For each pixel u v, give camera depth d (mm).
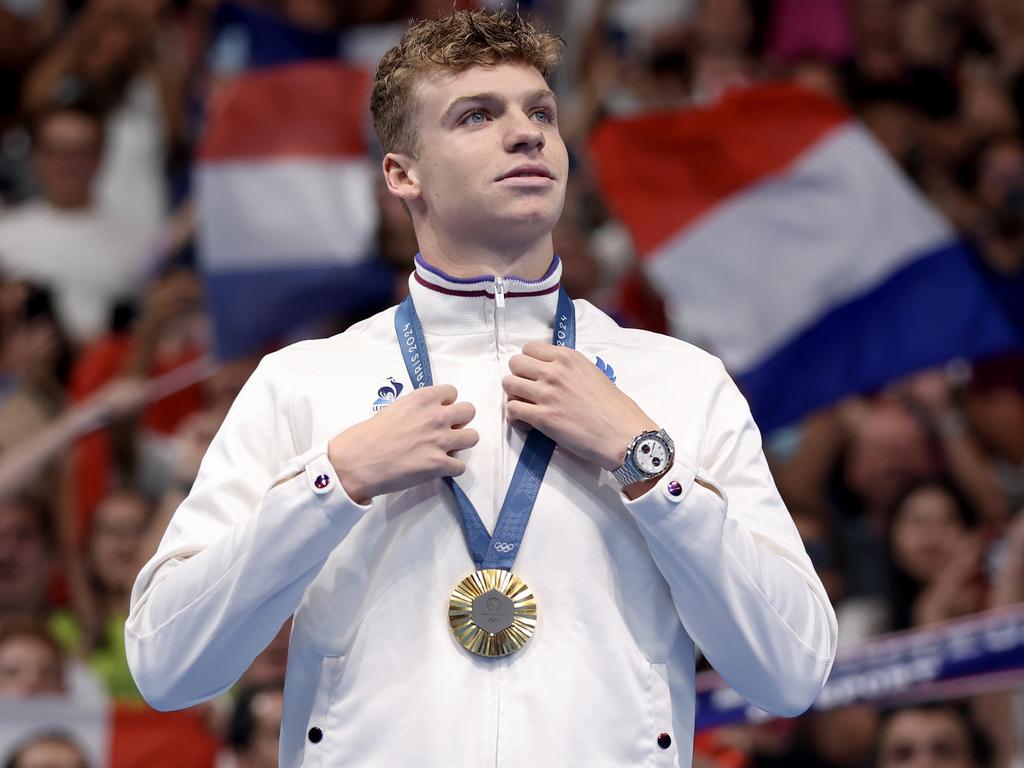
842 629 18797
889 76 26156
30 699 18016
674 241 18500
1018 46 28328
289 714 7191
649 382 7527
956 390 21672
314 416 7305
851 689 17422
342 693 6977
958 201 24875
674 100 25250
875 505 19734
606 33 26281
